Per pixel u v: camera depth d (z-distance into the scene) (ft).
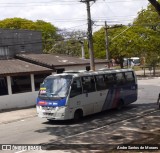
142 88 131.54
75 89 65.36
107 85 74.49
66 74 66.18
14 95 92.43
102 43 200.23
